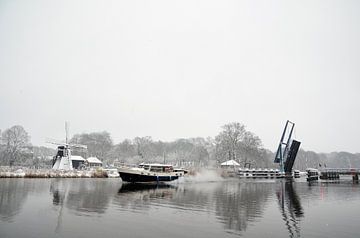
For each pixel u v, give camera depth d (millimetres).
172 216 20109
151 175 54094
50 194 30500
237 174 86562
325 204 27984
